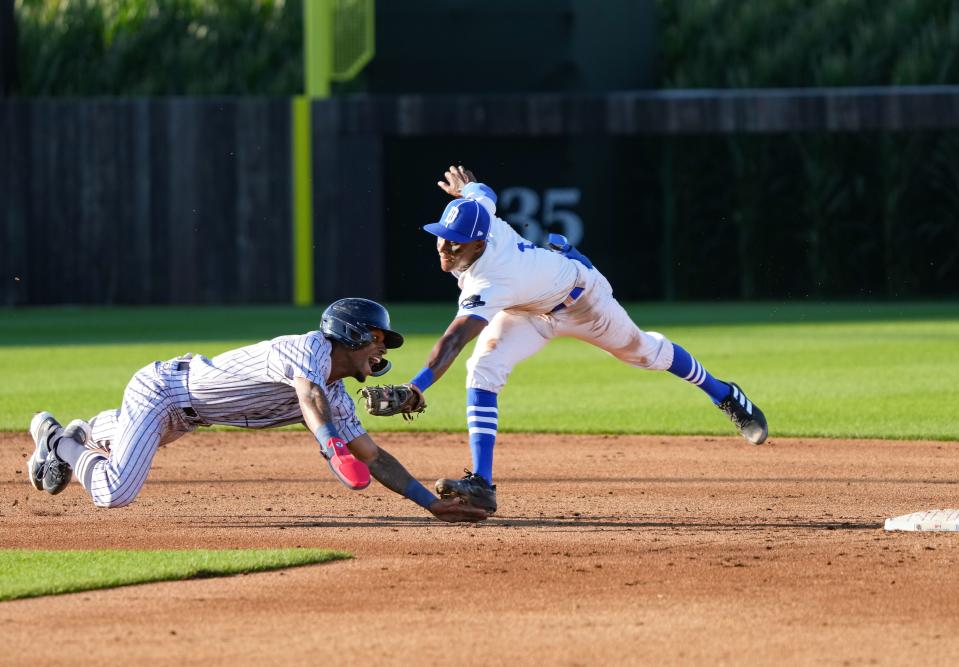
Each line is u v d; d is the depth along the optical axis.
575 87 88.75
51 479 21.39
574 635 14.99
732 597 16.61
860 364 46.91
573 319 22.98
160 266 86.25
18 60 98.44
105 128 85.88
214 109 85.69
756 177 91.62
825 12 97.00
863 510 23.11
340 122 85.56
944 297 92.38
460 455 30.25
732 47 97.50
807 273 93.25
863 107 84.88
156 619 15.62
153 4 101.12
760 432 25.19
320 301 86.31
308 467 28.36
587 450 30.73
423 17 88.25
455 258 21.64
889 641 14.73
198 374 20.47
